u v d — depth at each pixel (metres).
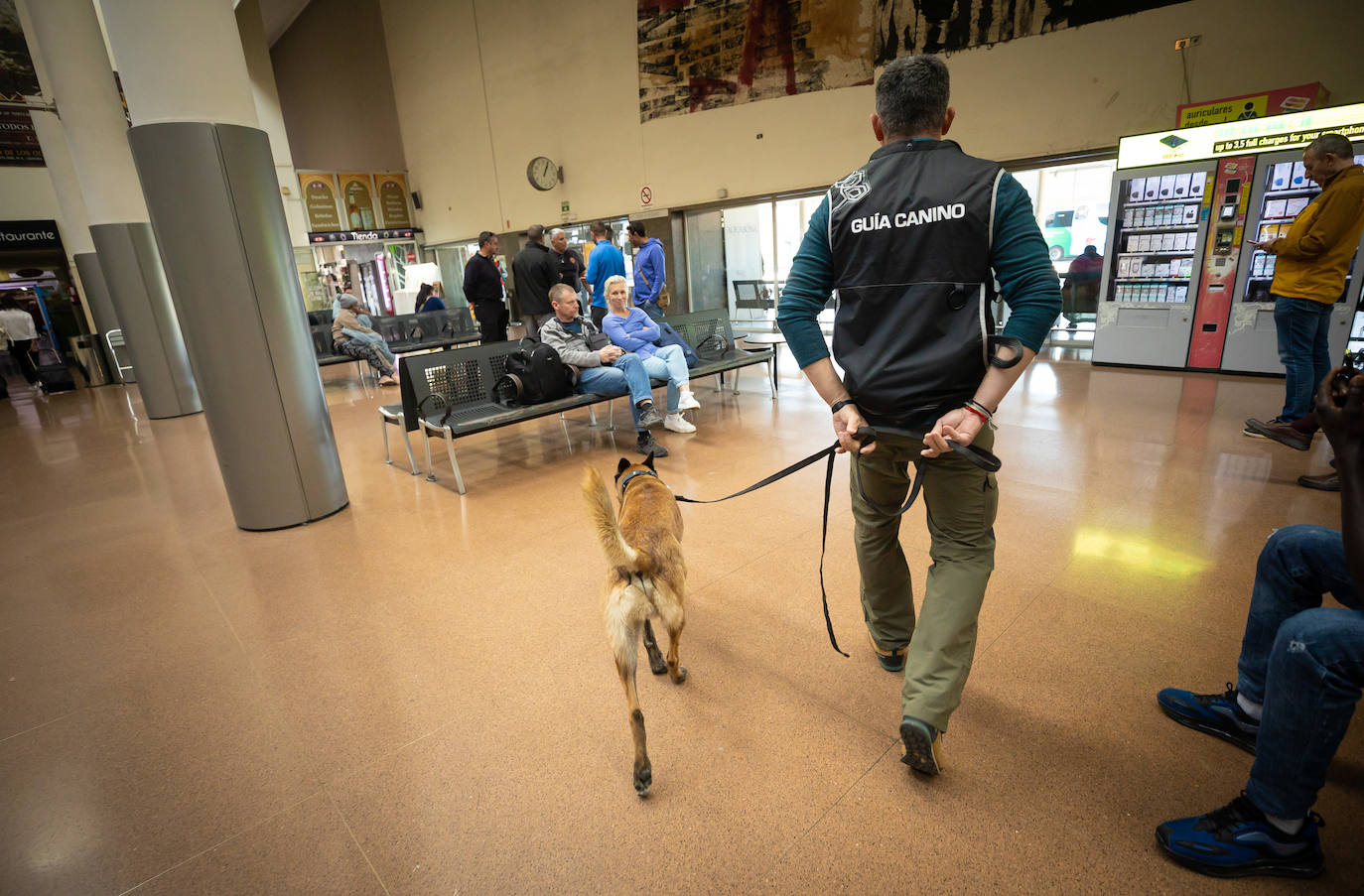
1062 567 2.97
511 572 3.36
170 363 8.27
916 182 1.57
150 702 2.47
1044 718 2.05
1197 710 1.96
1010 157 7.88
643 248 7.65
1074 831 1.66
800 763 1.94
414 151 15.40
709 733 2.09
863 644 2.52
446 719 2.26
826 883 1.56
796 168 9.72
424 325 11.10
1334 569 1.60
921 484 1.71
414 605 3.07
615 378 5.12
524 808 1.85
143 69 3.37
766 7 9.34
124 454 6.55
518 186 13.51
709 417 6.20
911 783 1.84
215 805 1.94
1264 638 1.77
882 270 1.62
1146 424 4.99
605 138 11.79
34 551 4.07
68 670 2.71
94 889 1.68
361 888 1.64
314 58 16.69
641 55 10.85
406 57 14.52
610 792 1.89
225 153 3.55
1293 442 4.25
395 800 1.92
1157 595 2.69
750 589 2.98
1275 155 5.88
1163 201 6.58
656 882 1.59
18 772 2.13
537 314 7.25
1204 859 1.52
